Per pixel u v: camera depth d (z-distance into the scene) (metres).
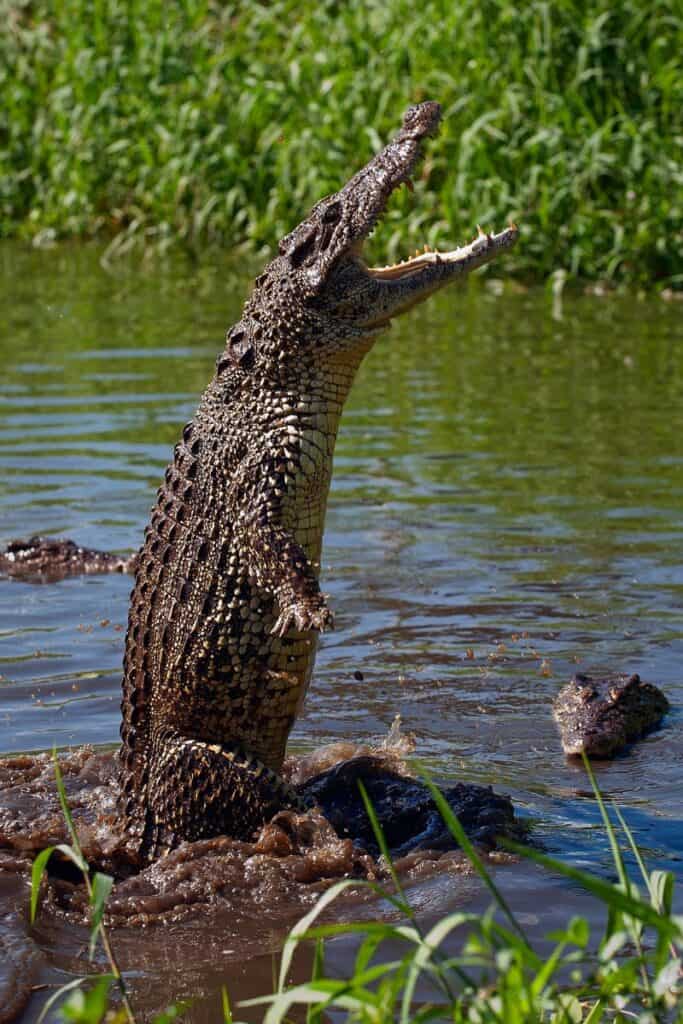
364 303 11.30
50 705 13.26
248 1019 8.33
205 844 10.59
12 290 34.78
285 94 37.66
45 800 11.44
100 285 35.22
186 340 28.67
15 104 43.06
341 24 38.31
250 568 10.78
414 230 34.50
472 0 35.78
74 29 42.56
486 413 23.25
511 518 18.25
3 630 15.15
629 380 25.25
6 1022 8.23
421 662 14.23
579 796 11.51
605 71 34.88
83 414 23.09
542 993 7.55
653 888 8.23
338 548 17.34
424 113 11.56
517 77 35.19
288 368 11.06
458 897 9.70
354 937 9.31
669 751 12.42
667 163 33.06
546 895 9.70
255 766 10.88
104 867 10.65
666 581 16.14
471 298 33.66
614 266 33.28
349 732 12.70
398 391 24.83
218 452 11.04
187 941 9.35
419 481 19.83
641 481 19.61
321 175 36.72
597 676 13.80
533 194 33.84
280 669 10.88
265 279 11.43
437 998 8.33
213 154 38.59
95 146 41.25
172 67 40.41
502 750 12.39
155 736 11.13
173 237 38.84
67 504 18.91
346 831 10.98
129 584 16.64
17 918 9.59
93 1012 6.40
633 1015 7.96
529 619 15.24
